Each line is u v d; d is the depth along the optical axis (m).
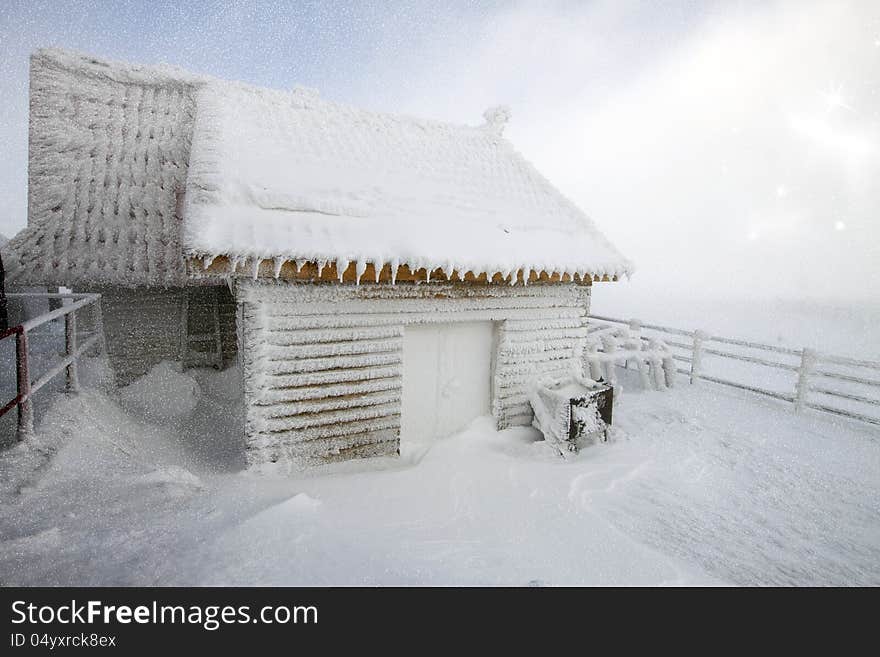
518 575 3.01
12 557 2.62
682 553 3.73
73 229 6.80
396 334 5.38
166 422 6.21
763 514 4.45
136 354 7.50
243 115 6.01
